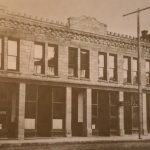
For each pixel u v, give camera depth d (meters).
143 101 37.62
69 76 31.78
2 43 28.25
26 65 29.17
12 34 28.59
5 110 28.31
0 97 28.17
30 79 29.19
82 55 33.41
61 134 30.95
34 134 29.45
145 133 37.19
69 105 31.48
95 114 33.66
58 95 31.25
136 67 37.72
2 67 28.08
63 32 31.66
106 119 34.28
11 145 23.48
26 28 29.34
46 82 30.19
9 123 28.39
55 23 30.97
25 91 28.97
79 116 32.88
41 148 22.70
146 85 38.09
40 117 30.02
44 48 30.55
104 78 34.78
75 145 24.95
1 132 27.95
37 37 30.05
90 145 25.09
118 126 35.06
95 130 33.34
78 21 32.66
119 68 35.84
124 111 36.25
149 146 24.86
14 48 29.00
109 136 33.59
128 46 36.78
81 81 32.50
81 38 32.94
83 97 33.19
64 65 31.59
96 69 33.84
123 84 35.88
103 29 34.59
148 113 38.28
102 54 34.91
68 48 32.12
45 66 30.34
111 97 35.16
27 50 29.36
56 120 30.88
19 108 28.38
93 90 33.78
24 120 28.67
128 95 36.72
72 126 32.47
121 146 24.53
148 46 38.72
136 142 28.34
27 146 23.83
